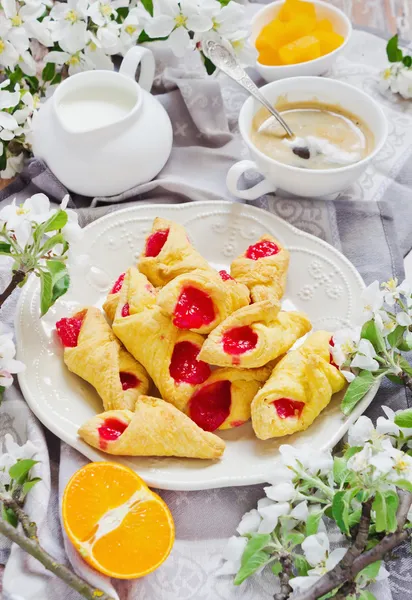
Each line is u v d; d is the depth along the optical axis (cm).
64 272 106
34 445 104
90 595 96
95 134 116
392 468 96
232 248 116
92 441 103
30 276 111
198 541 103
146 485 101
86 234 115
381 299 106
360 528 96
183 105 128
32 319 110
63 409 106
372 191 122
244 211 117
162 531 100
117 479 101
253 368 107
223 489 104
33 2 118
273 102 121
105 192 120
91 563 98
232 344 107
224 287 107
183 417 103
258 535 99
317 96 121
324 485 100
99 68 124
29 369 107
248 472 102
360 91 120
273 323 108
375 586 100
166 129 121
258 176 123
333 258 113
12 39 118
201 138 127
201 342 108
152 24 119
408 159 124
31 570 100
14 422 107
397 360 105
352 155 118
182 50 121
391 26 139
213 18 120
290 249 115
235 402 106
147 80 126
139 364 108
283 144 119
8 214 104
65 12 120
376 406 108
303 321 109
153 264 111
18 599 97
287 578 98
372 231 117
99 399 108
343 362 105
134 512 100
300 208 119
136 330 107
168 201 121
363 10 140
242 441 105
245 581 100
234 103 130
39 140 119
